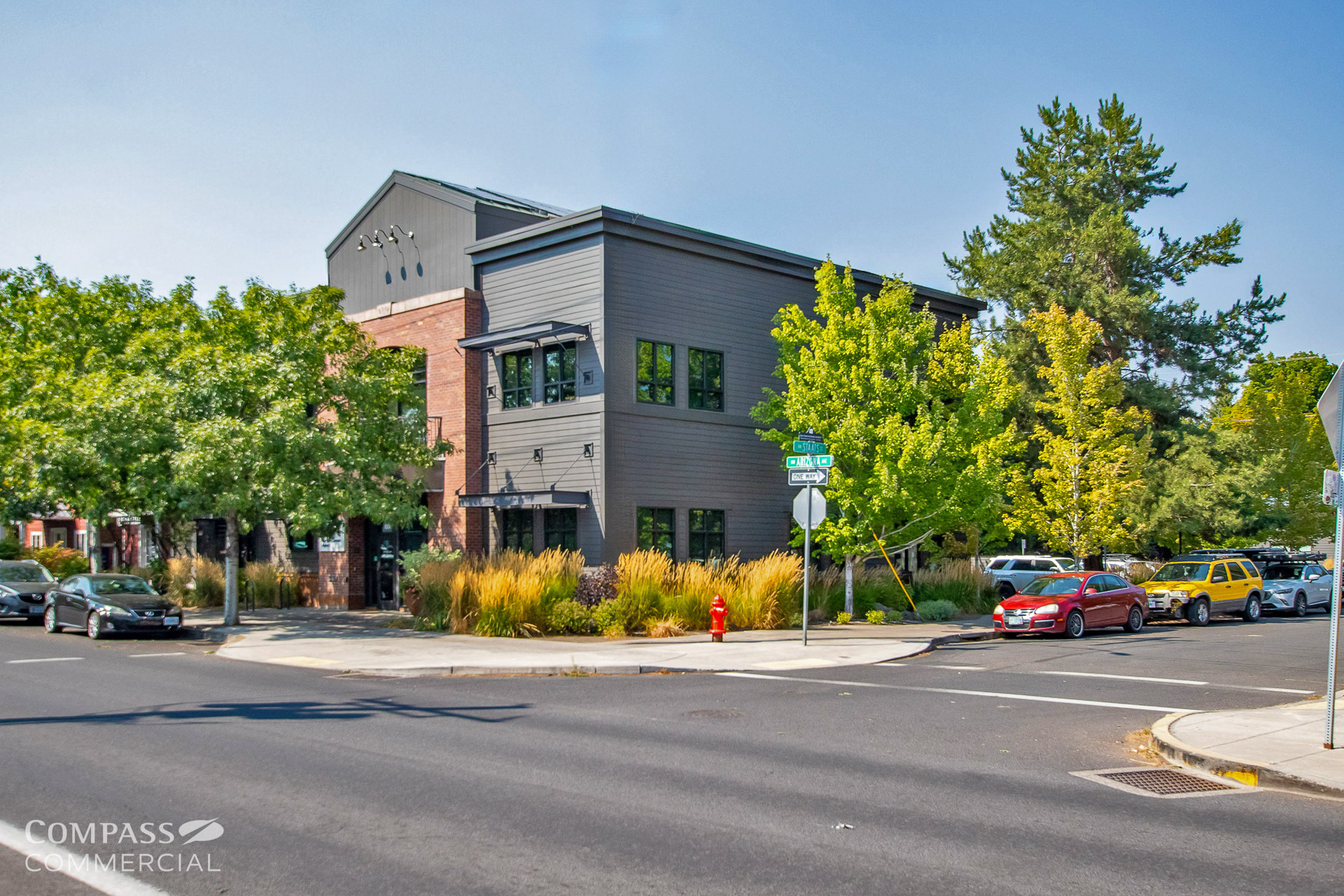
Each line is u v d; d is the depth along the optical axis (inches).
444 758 351.6
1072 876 228.5
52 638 859.4
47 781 313.9
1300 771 322.3
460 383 1046.4
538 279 1011.9
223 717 442.3
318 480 885.8
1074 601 856.3
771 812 281.1
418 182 1151.6
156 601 861.2
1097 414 1125.1
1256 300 1392.7
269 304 944.3
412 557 976.9
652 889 216.5
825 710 465.1
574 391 969.5
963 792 309.1
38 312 1103.6
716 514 1037.2
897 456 894.4
